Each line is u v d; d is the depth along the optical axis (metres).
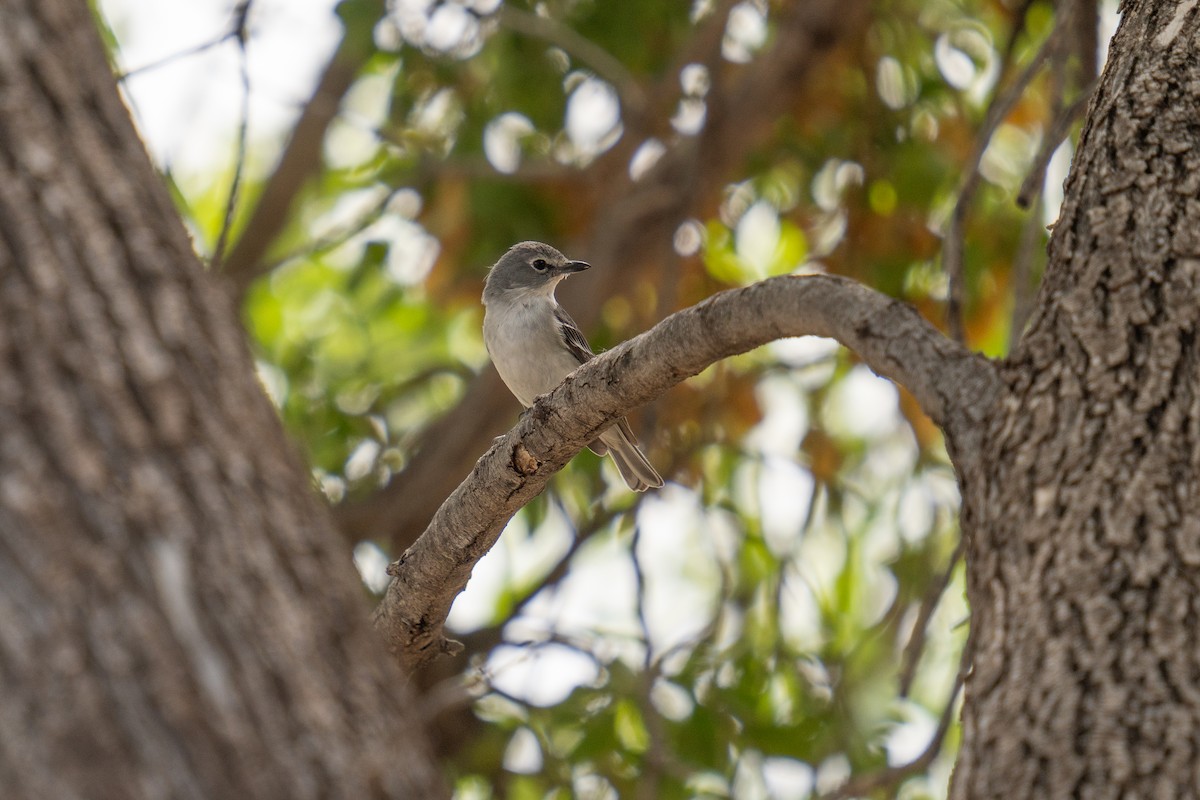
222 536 4.80
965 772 5.42
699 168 17.58
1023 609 5.58
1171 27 7.44
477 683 14.81
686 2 18.81
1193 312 6.13
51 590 4.55
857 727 15.52
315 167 19.27
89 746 4.38
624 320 20.45
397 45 17.22
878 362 6.70
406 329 20.66
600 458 18.97
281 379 19.05
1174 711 5.11
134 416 4.87
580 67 18.30
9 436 4.73
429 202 18.73
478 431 18.44
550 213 19.36
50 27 5.48
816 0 17.50
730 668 15.98
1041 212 10.77
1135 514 5.59
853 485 19.17
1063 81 11.07
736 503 19.34
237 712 4.54
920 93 18.56
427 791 4.85
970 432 6.21
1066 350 6.16
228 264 19.53
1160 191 6.63
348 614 5.00
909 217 18.36
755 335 7.63
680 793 15.10
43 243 5.03
